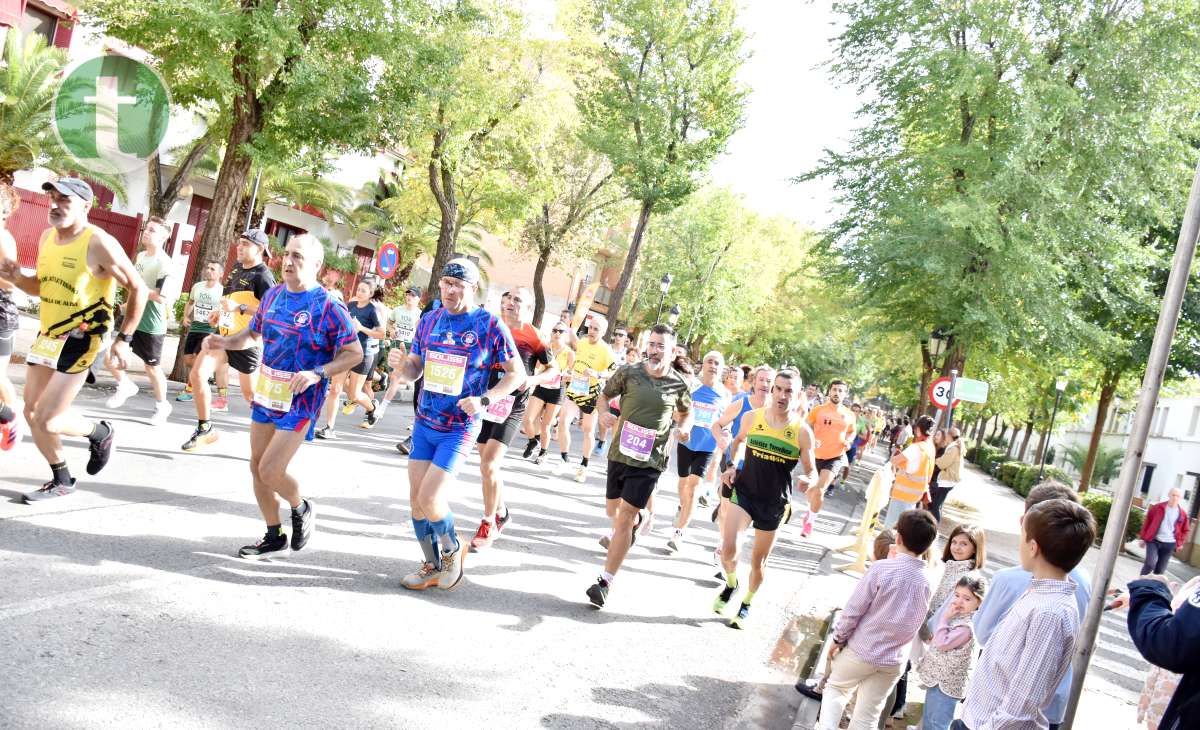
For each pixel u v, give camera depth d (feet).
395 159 116.57
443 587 19.21
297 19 40.63
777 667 19.84
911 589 14.75
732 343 196.54
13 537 16.57
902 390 157.99
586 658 17.46
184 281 76.95
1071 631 9.71
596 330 40.04
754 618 23.94
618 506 22.95
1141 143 71.15
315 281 17.69
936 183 76.38
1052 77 70.33
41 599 14.08
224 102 43.73
